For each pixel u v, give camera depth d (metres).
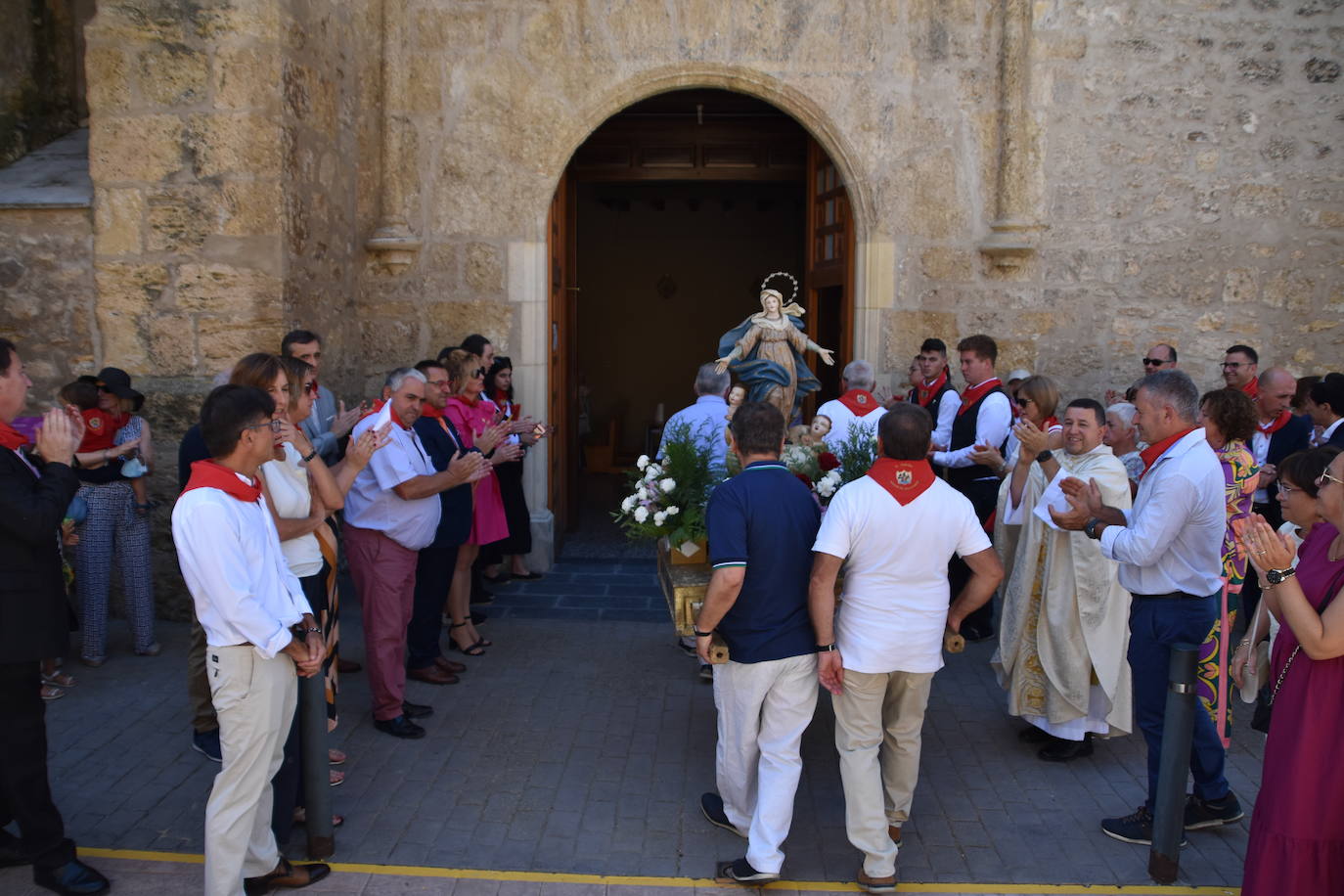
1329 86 7.22
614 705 5.17
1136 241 7.38
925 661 3.42
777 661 3.47
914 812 4.13
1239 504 4.42
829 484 4.27
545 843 3.82
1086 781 4.42
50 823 3.40
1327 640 2.71
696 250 14.38
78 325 6.29
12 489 3.16
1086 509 3.96
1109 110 7.27
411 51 7.29
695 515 4.16
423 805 4.10
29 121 7.15
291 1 6.15
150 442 5.73
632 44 7.29
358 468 4.04
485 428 5.54
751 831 3.52
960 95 7.32
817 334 8.70
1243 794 4.30
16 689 3.28
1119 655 4.40
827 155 8.03
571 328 9.06
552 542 7.73
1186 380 3.66
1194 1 7.18
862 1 7.25
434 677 5.41
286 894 3.44
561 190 8.30
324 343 6.79
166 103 5.98
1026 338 7.46
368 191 7.38
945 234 7.43
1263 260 7.36
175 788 4.21
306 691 3.61
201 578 3.00
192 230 6.04
